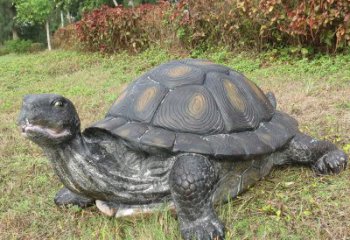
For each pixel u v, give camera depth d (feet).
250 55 27.91
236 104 9.52
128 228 9.25
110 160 9.02
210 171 8.48
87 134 9.46
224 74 10.12
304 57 24.80
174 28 33.81
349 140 12.65
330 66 22.47
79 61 39.55
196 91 9.25
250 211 9.45
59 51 53.42
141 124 8.92
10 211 10.60
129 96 9.70
